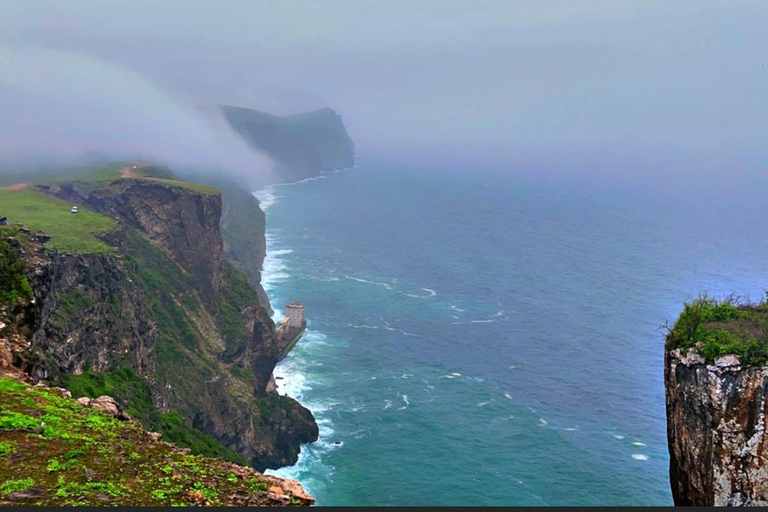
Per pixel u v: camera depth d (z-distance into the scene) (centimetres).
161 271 11488
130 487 2019
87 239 8481
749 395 2248
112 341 7425
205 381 9731
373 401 11519
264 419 10319
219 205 13512
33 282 3756
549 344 13762
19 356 3019
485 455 9906
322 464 9756
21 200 10712
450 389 11931
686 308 2559
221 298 12650
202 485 2098
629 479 9319
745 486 2236
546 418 10938
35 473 2019
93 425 2398
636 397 11575
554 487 9125
